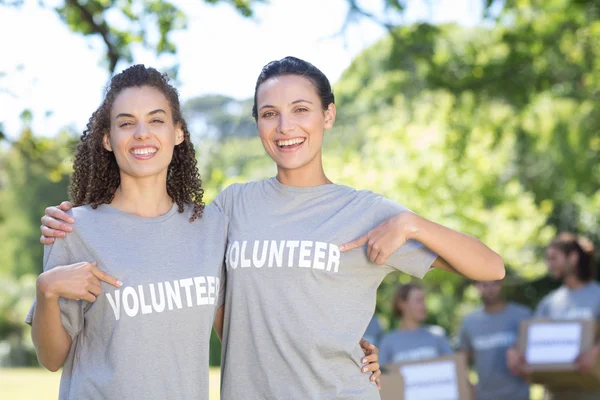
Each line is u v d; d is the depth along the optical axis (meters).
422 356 7.20
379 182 11.26
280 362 3.23
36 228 33.22
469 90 11.38
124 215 3.27
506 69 10.99
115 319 3.10
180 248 3.27
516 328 7.45
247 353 3.29
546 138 14.42
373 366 3.37
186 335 3.17
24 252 33.03
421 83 16.11
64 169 8.19
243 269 3.30
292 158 3.39
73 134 8.02
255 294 3.28
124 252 3.19
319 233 3.33
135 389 3.07
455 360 6.68
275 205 3.42
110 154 3.41
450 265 3.33
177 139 3.46
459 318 17.88
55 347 3.16
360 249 3.34
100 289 3.10
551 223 18.97
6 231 33.03
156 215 3.34
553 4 11.05
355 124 20.91
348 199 3.44
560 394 6.96
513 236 11.90
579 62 11.98
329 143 20.78
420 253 3.34
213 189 7.73
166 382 3.11
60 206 3.29
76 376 3.15
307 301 3.25
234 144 25.75
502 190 12.88
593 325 6.76
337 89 20.39
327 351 3.24
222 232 3.41
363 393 3.28
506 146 14.48
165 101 3.35
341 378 3.26
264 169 21.84
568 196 17.52
